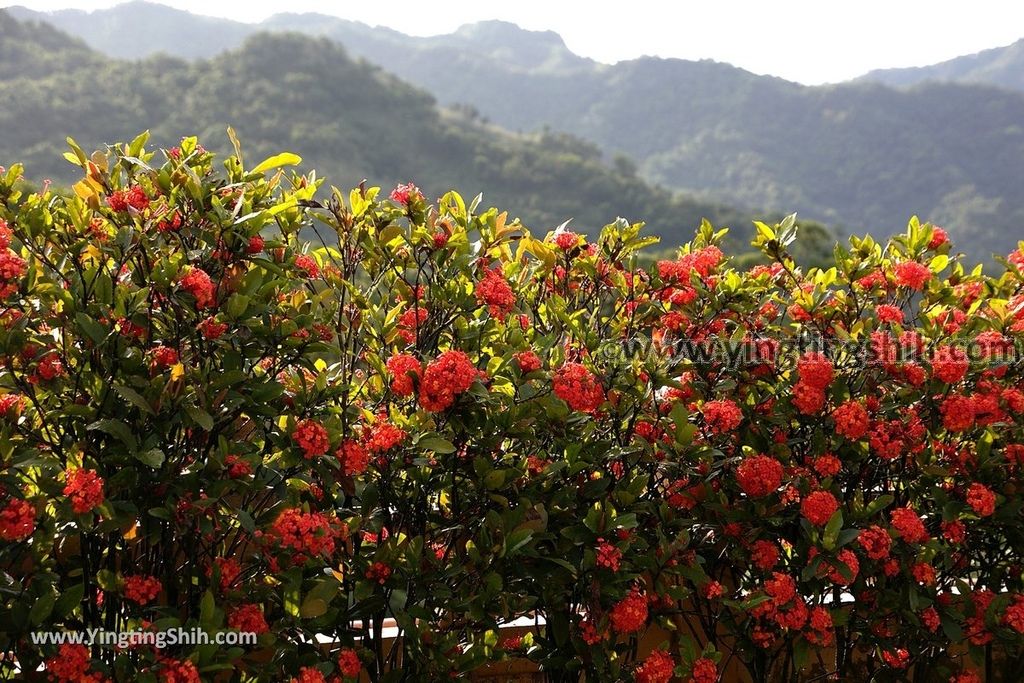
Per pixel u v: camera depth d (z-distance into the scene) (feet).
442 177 195.31
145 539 6.24
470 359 7.31
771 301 9.00
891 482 8.48
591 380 7.01
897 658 7.73
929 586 7.77
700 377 7.94
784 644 7.90
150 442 5.79
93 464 5.94
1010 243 232.53
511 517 6.63
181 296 6.06
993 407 7.86
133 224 6.49
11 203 6.57
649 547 7.41
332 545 5.97
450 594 6.53
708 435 7.71
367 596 6.39
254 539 5.87
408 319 7.87
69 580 6.44
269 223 6.63
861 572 7.71
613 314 8.90
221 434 6.40
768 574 7.48
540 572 6.82
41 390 6.38
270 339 6.40
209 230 6.41
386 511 6.86
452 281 7.55
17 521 5.51
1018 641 7.73
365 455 6.32
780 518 7.40
